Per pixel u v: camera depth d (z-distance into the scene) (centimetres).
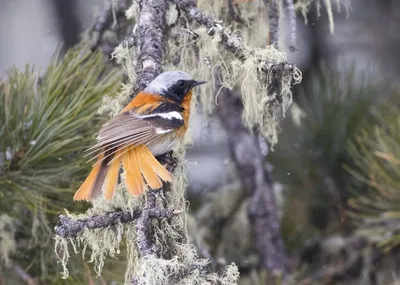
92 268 861
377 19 1534
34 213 805
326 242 1140
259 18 1020
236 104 1146
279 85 834
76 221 686
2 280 839
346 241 1129
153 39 831
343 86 1191
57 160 838
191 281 689
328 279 1093
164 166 802
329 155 1157
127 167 756
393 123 1021
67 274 695
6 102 839
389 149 977
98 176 740
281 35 1047
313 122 1169
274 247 1134
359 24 1529
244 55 818
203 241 1132
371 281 1096
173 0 844
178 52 909
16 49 1734
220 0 995
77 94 847
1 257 841
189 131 988
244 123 1053
